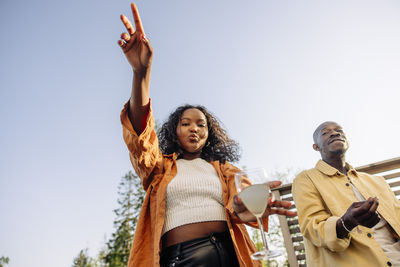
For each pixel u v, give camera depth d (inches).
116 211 767.7
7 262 892.0
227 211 62.4
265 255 40.9
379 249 70.0
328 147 98.8
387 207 84.6
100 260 960.3
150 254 57.9
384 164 120.3
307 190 90.5
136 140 60.6
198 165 74.2
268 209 47.4
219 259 54.1
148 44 57.2
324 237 70.3
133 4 55.6
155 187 66.2
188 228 57.9
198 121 83.2
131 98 60.7
